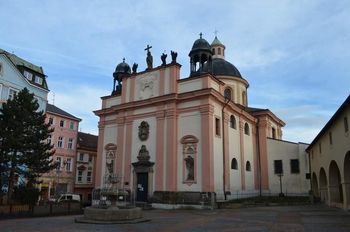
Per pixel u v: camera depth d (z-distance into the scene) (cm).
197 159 3084
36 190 2778
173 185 3116
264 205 3142
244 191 3684
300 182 4078
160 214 2447
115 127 3844
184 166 3142
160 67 3506
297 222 1783
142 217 2038
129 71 4106
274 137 4825
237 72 4759
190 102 3256
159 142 3312
